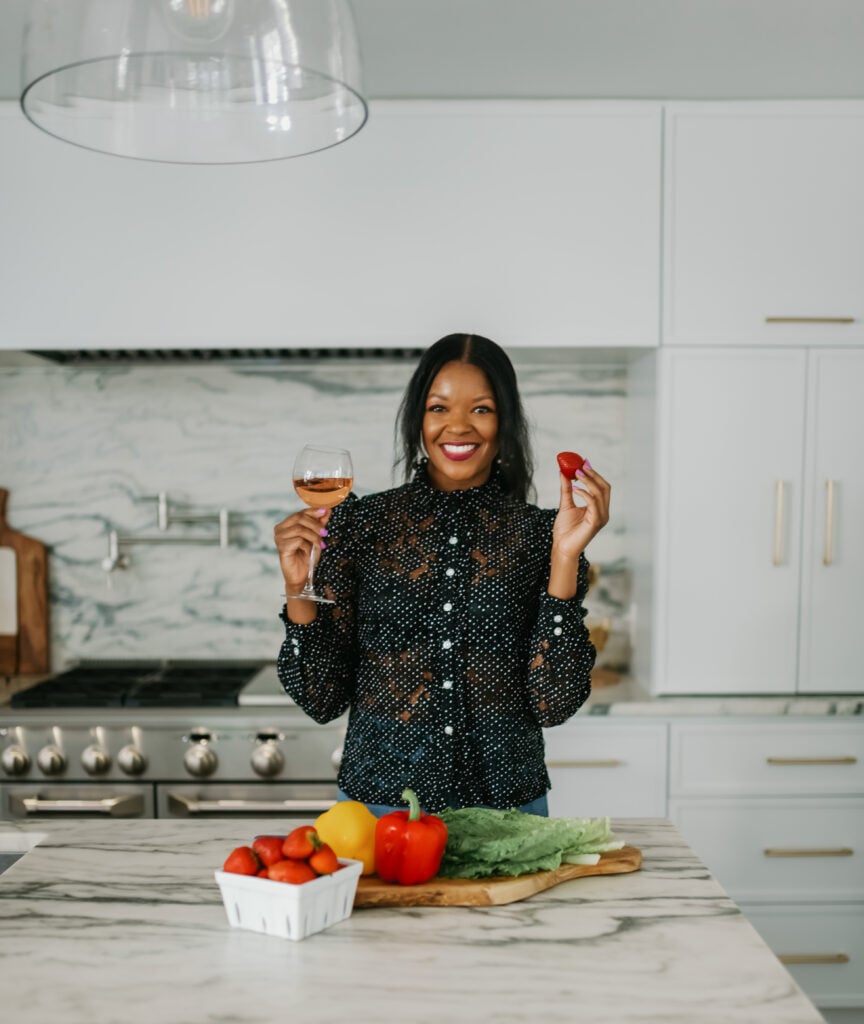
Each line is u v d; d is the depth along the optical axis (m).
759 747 2.68
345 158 2.71
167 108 1.35
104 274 2.73
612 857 1.41
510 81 2.67
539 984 1.08
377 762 1.72
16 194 2.71
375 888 1.29
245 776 2.61
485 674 1.72
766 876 2.70
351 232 2.72
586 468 1.57
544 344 2.74
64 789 2.61
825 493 2.76
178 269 2.73
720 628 2.77
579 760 2.67
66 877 1.39
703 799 2.69
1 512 3.19
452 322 2.73
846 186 2.72
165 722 2.61
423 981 1.08
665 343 2.73
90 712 2.62
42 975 1.10
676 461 2.75
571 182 2.72
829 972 2.71
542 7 2.37
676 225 2.72
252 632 3.24
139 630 3.24
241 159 1.38
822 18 2.40
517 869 1.33
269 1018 1.01
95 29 1.04
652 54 2.55
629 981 1.08
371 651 1.76
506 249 2.72
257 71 1.32
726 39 2.48
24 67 1.09
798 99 2.72
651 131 2.71
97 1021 1.00
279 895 1.17
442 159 2.71
